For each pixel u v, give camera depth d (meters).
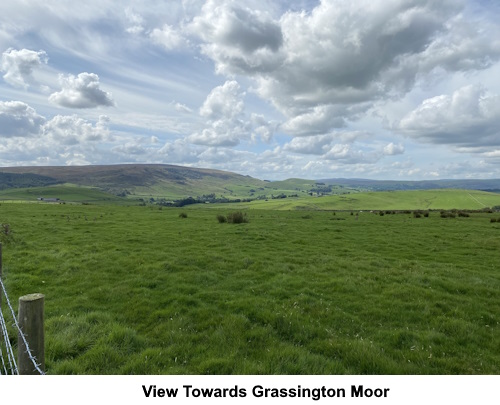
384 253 23.83
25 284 13.66
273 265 17.66
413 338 8.98
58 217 44.78
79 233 29.05
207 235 29.33
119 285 13.57
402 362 7.65
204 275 15.08
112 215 51.28
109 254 19.47
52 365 7.06
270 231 33.38
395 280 15.22
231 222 42.12
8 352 6.74
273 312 10.42
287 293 12.80
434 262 20.42
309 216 60.56
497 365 7.75
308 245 25.84
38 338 4.94
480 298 12.78
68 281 14.30
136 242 24.80
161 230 32.44
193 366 7.37
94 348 7.74
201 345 8.32
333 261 19.23
